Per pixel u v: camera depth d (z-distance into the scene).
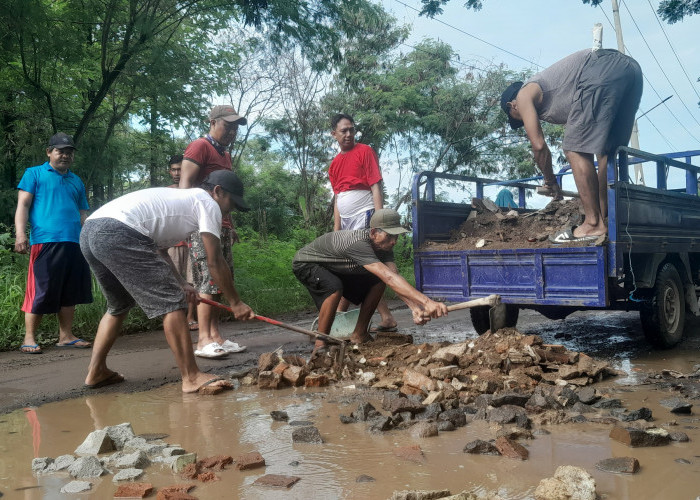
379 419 3.26
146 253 3.97
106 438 2.92
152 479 2.53
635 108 5.27
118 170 12.62
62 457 2.77
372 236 4.96
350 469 2.58
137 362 5.23
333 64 12.34
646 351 5.48
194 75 11.41
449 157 23.59
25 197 5.89
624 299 5.09
